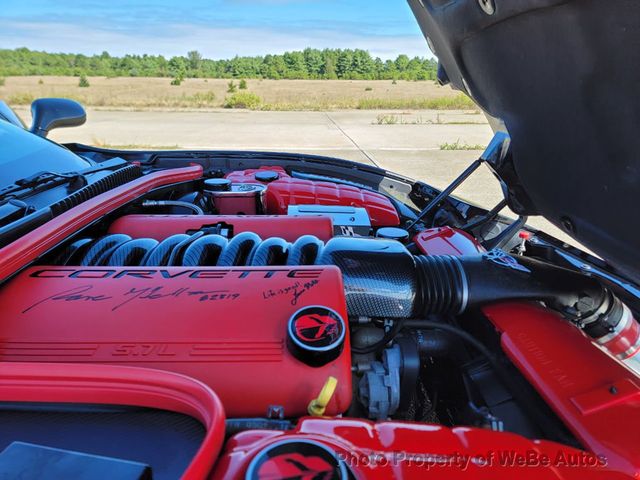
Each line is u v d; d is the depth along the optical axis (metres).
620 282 2.05
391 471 0.95
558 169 1.40
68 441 0.98
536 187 1.60
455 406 1.70
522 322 1.55
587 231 1.46
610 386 1.31
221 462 0.91
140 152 4.01
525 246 2.40
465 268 1.62
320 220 2.13
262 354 1.24
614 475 1.07
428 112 23.75
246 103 26.77
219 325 1.30
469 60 1.42
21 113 20.44
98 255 1.74
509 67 1.27
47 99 3.29
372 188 3.81
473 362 1.63
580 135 1.22
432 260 1.66
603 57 0.99
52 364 1.05
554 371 1.38
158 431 0.99
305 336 1.21
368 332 1.58
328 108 25.94
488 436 1.09
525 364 1.41
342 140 13.54
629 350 1.68
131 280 1.46
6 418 1.03
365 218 2.66
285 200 2.97
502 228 2.82
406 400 1.55
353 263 1.59
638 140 1.05
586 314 1.62
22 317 1.33
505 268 1.64
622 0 0.86
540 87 1.23
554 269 1.69
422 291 1.57
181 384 1.00
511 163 1.89
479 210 2.93
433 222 3.12
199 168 2.98
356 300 1.53
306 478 0.82
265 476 0.82
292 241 2.05
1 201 1.89
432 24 1.48
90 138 13.45
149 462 0.94
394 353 1.50
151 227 2.07
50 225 1.70
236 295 1.39
